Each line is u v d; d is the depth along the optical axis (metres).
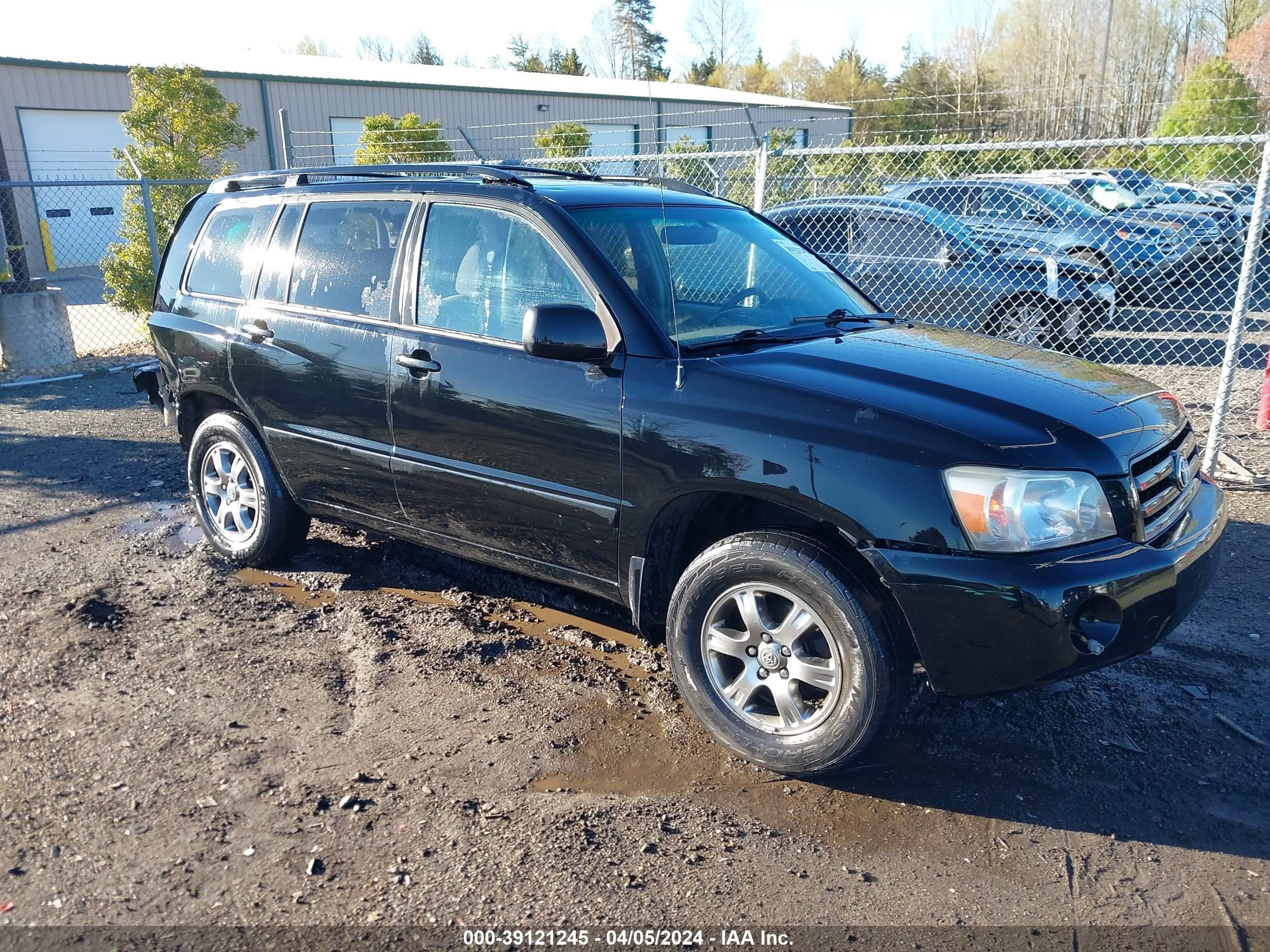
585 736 3.60
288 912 2.70
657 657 4.21
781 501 3.20
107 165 23.05
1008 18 54.75
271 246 4.79
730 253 4.29
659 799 3.24
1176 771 3.40
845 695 3.13
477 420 3.89
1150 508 3.23
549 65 69.56
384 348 4.20
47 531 5.73
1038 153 20.59
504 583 4.97
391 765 3.39
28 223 21.81
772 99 38.66
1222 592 4.80
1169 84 46.44
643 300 3.67
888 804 3.23
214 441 5.10
